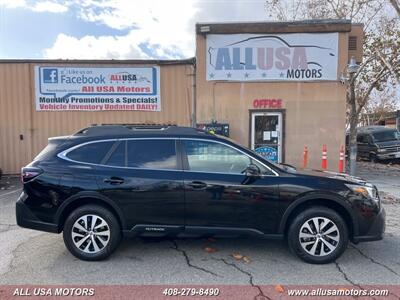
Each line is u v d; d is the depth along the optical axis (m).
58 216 4.62
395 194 9.38
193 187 4.59
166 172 4.66
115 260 4.66
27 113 11.76
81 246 4.63
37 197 4.65
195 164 4.71
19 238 5.53
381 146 19.14
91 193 4.60
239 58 11.27
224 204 4.59
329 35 11.11
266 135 11.45
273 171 4.68
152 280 4.07
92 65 11.62
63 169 4.70
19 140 11.83
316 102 11.29
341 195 4.54
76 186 4.61
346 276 4.18
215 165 4.71
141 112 11.80
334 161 11.38
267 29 11.11
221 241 5.38
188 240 5.42
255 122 11.45
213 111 11.44
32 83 11.68
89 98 11.71
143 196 4.61
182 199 4.60
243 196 4.57
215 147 4.75
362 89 19.44
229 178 4.62
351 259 4.71
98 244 4.64
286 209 4.57
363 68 16.86
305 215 4.55
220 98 11.40
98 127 5.09
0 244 5.25
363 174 14.10
